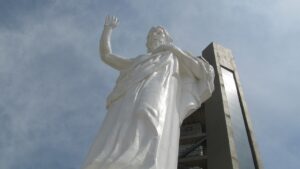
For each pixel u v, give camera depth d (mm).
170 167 13609
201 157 35000
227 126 36188
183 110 17328
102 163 12633
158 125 14031
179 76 18531
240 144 36406
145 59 18266
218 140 35562
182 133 38812
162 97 15539
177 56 19172
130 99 15484
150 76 16797
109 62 20703
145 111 14289
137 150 12992
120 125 14312
